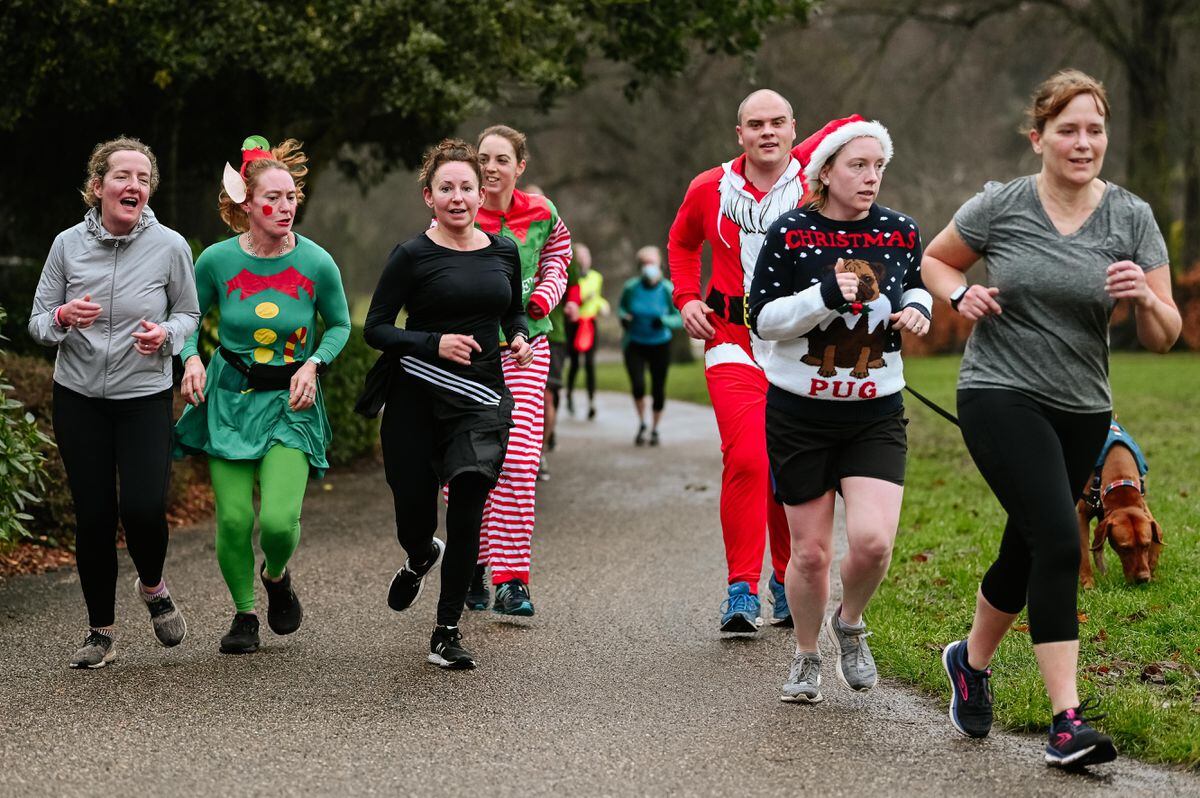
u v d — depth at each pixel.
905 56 44.34
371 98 15.41
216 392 6.60
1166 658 6.19
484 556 7.66
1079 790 4.66
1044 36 37.97
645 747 5.21
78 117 14.80
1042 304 5.00
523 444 7.38
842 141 5.38
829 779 4.83
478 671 6.36
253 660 6.52
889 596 7.62
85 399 6.25
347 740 5.28
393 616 7.52
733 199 7.14
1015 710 5.45
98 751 5.12
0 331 13.73
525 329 6.70
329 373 13.93
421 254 6.34
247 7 12.37
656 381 16.72
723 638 7.04
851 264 5.41
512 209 7.95
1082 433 5.07
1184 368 29.47
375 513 11.39
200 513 11.12
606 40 15.42
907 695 5.96
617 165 46.53
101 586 6.37
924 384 25.84
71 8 11.67
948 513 10.73
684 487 13.02
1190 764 4.87
